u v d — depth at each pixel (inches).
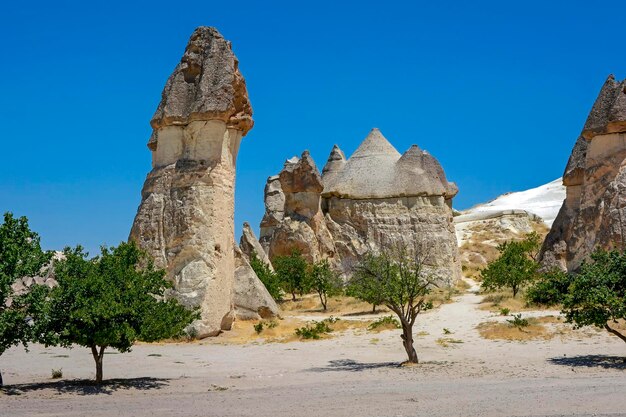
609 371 705.6
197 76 1242.0
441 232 1948.8
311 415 508.7
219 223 1189.1
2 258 628.7
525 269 1425.9
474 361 815.1
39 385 687.1
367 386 652.1
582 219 1289.4
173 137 1227.9
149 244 1189.1
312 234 1952.5
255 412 526.6
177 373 781.3
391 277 816.9
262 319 1302.9
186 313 729.0
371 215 2000.5
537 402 533.0
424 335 1047.0
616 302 738.8
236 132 1253.1
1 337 622.5
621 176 1232.2
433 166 2031.3
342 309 1485.0
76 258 689.6
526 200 3887.8
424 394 589.3
